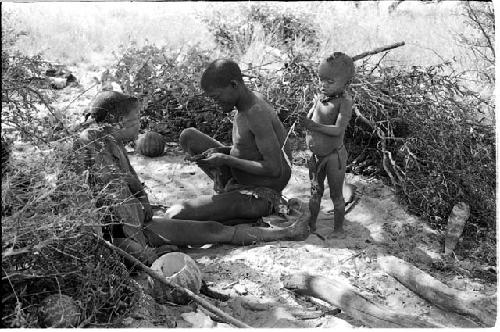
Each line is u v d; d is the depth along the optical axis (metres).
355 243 4.34
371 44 8.88
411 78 5.64
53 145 3.58
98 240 3.39
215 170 4.73
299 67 6.01
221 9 10.48
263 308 3.57
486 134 5.37
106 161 3.81
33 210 3.19
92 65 8.73
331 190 4.32
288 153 4.63
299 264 4.04
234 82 4.23
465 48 7.75
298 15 9.97
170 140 6.38
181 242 4.25
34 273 3.17
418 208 4.93
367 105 5.42
